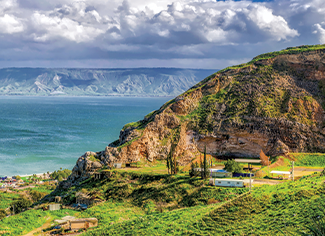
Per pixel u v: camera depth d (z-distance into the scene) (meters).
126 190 115.25
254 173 114.25
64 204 117.19
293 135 135.88
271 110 143.62
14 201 135.12
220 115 150.50
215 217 72.19
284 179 107.00
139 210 101.31
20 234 88.31
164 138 148.12
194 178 112.69
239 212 71.81
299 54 162.88
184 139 147.88
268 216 67.19
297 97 146.75
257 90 153.62
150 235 71.50
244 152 142.88
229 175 112.94
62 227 90.19
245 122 143.12
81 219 92.75
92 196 115.44
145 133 146.25
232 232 64.25
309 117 140.75
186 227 71.62
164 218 81.81
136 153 140.00
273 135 138.00
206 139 146.75
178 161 140.88
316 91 149.50
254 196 75.81
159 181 116.31
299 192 72.88
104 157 139.00
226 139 144.38
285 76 157.50
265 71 161.38
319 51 161.00
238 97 154.25
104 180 125.50
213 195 98.31
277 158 129.12
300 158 128.12
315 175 92.19
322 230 52.12
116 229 80.44
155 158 143.38
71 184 136.75
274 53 172.12
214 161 138.50
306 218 61.09
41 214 102.62
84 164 136.88
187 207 94.50
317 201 66.75
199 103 158.62
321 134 136.62
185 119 152.25
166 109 155.62
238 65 174.62
